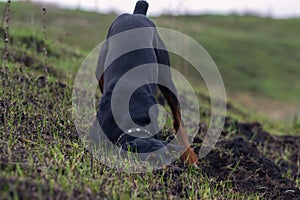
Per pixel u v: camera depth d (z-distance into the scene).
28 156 5.61
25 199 4.48
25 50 11.27
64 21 19.02
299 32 42.03
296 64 32.78
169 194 5.77
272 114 22.05
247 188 6.96
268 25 43.47
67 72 10.80
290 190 6.96
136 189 5.57
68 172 5.44
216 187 6.46
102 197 5.11
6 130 6.40
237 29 40.19
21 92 8.12
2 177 4.71
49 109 7.98
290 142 10.82
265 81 28.27
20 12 17.52
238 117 12.73
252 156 7.85
